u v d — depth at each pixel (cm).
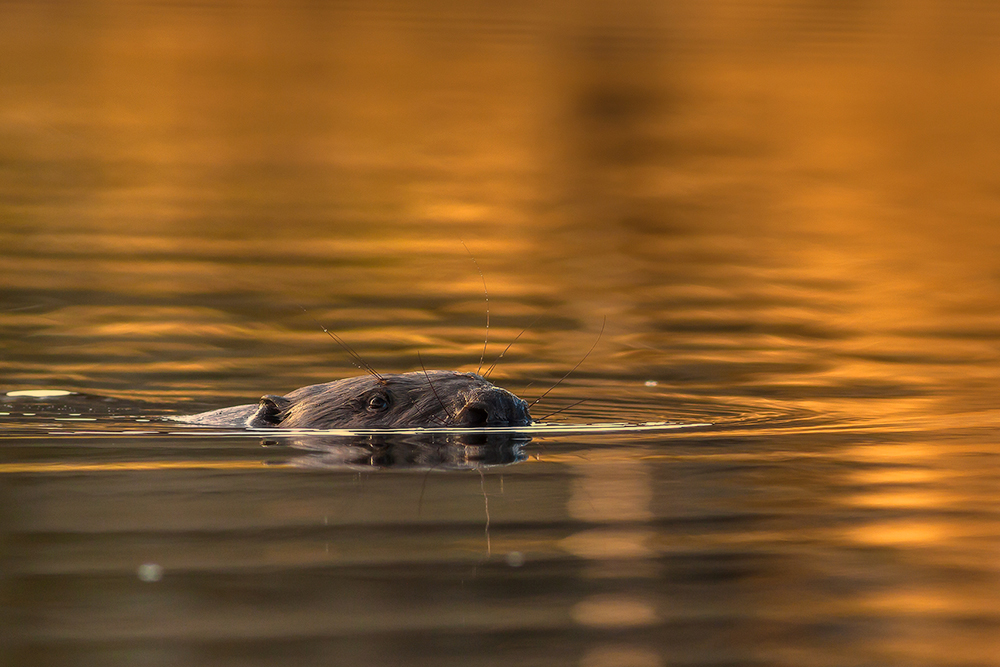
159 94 12044
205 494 2616
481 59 14725
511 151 9906
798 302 5566
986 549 2289
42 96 11569
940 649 1842
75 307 5147
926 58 15250
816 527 2419
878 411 3678
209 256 6212
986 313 5369
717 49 15700
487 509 2512
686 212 7800
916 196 8500
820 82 13738
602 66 14525
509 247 6662
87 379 4103
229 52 14788
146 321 4953
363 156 9456
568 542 2306
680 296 5641
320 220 7219
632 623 1922
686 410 3706
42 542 2281
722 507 2553
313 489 2656
